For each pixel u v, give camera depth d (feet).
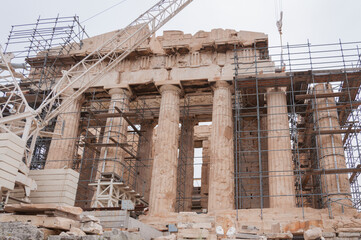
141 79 107.24
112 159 98.73
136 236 52.70
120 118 103.24
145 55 110.22
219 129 96.43
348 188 82.17
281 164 89.76
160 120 101.45
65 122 106.93
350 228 69.05
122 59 110.22
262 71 98.68
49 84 114.01
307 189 113.80
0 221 49.49
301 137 123.13
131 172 124.36
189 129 124.88
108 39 109.19
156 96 124.06
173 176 95.76
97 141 133.90
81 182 127.24
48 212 49.75
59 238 44.73
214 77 102.12
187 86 107.04
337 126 88.53
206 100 127.34
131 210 74.33
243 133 118.42
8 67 93.50
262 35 103.81
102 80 109.60
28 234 43.93
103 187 88.07
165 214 85.87
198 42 108.17
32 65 116.47
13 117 86.69
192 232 64.90
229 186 90.74
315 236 54.19
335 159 84.33
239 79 96.58
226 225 74.59
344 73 91.56
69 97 100.73
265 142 115.96
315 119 91.09
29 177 75.61
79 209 52.65
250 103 114.83
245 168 114.73
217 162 92.89
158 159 96.58
